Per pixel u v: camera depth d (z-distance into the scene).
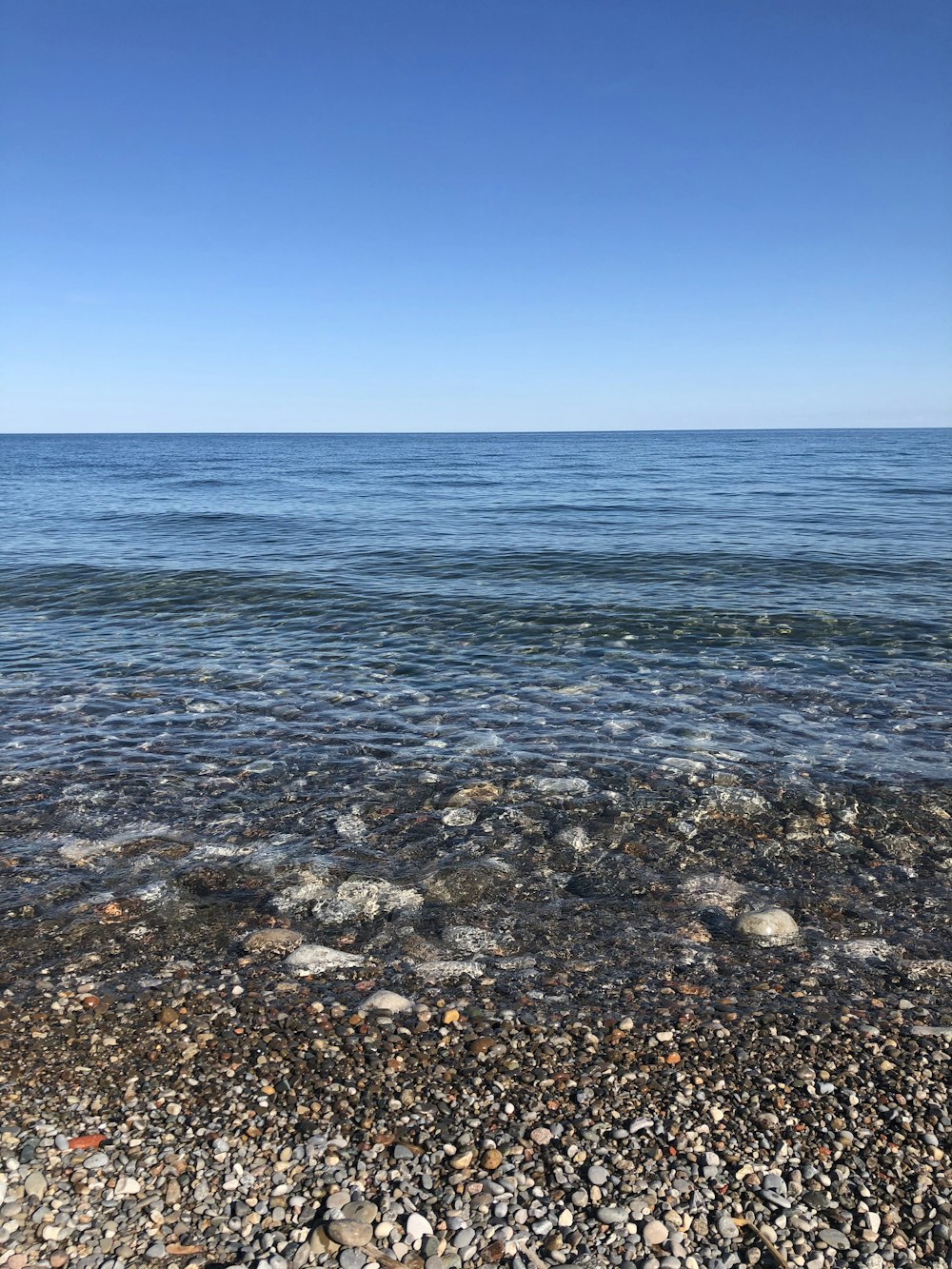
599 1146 1.90
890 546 9.39
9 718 4.28
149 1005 2.31
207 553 9.28
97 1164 1.84
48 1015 2.27
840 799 3.46
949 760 3.80
